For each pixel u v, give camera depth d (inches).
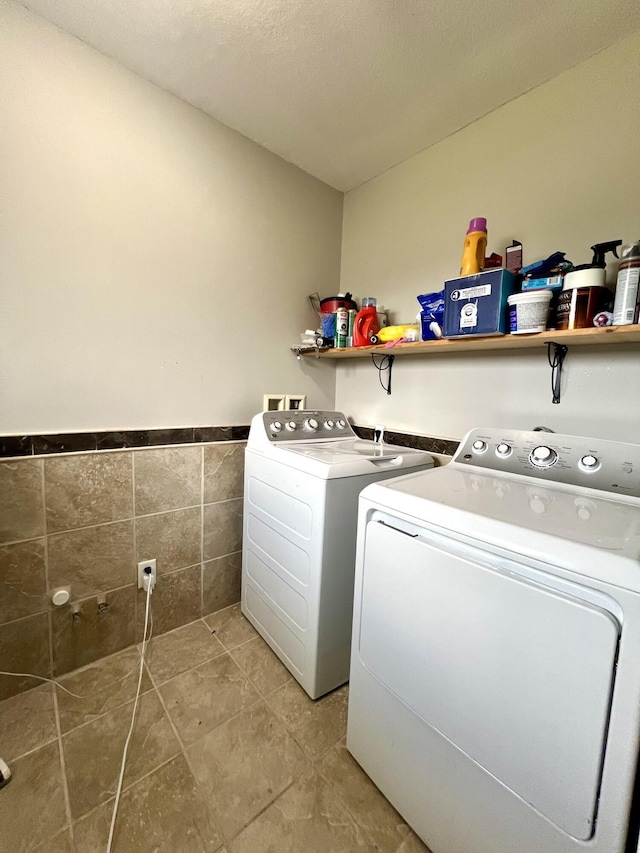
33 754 43.9
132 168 55.8
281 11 44.3
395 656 37.8
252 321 72.7
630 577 23.4
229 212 67.3
